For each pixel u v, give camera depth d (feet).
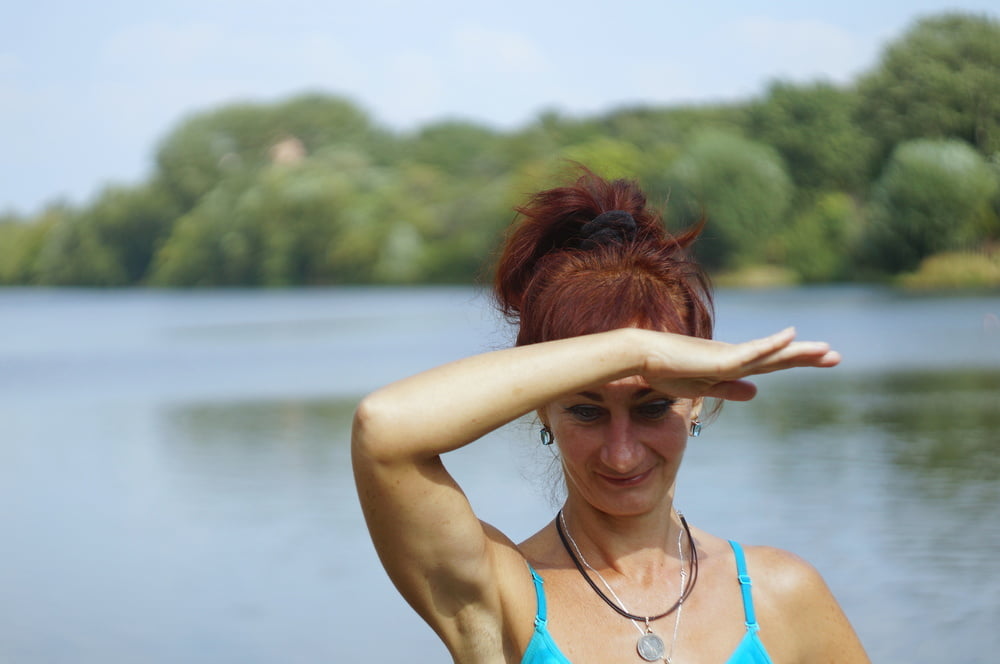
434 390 6.12
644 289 6.68
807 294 131.95
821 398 53.93
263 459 43.37
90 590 25.39
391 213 279.28
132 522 32.63
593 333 6.59
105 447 49.19
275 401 65.72
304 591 24.41
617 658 6.75
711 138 165.27
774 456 37.60
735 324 92.94
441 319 148.25
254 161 322.55
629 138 220.43
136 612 23.47
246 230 285.43
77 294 308.60
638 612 6.90
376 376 78.59
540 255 7.32
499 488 32.35
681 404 6.69
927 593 21.98
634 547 7.05
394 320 150.82
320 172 295.48
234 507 33.83
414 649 20.53
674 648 6.80
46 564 28.04
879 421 45.52
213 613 23.06
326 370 84.12
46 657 20.62
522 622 6.84
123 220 313.94
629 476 6.67
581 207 7.27
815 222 137.90
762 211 153.28
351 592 24.21
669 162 173.78
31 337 142.31
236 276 288.92
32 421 60.23
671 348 5.98
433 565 6.45
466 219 269.64
